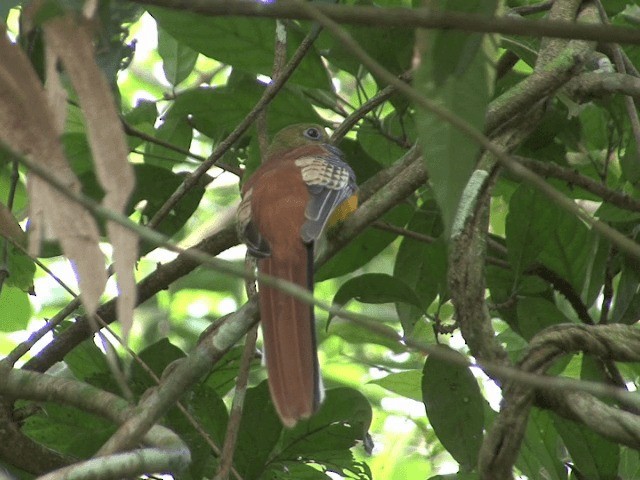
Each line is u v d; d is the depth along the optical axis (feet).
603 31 12.21
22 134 14.61
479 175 23.85
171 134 34.88
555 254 29.04
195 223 55.57
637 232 29.66
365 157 34.30
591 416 19.17
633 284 29.27
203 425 26.81
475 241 23.02
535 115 25.21
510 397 19.85
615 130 32.76
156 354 27.96
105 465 16.72
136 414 20.21
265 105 28.02
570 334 20.57
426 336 35.45
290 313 21.62
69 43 14.38
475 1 14.12
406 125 32.83
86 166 32.50
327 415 27.25
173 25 29.45
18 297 37.73
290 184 26.84
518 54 29.53
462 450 25.85
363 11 12.45
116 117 14.40
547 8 30.01
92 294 14.46
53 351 27.96
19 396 22.75
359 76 32.09
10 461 25.48
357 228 25.20
